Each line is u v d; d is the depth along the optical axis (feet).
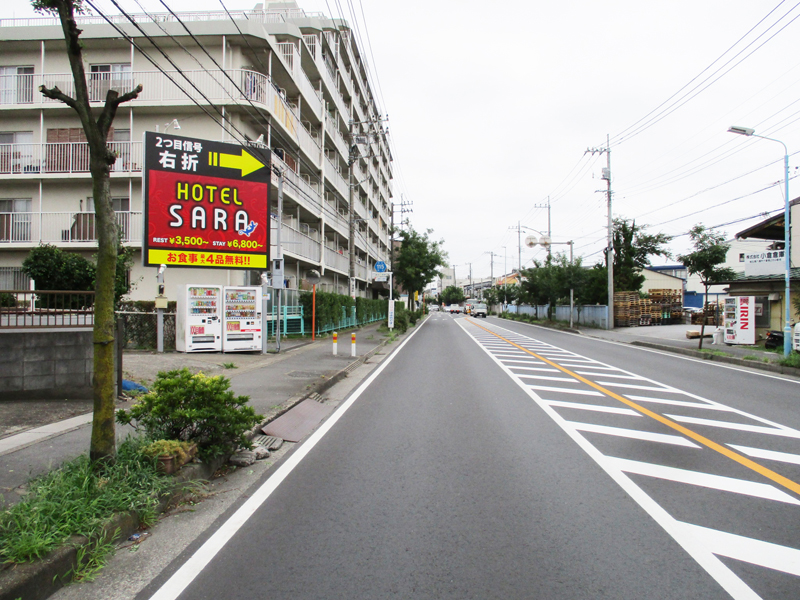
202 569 10.82
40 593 9.62
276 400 27.53
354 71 132.05
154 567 10.94
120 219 64.90
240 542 12.08
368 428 23.52
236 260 45.83
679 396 31.78
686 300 162.09
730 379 39.96
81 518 11.60
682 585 10.13
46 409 24.36
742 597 9.71
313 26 95.81
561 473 17.02
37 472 15.10
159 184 43.57
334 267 110.83
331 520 13.29
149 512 12.99
